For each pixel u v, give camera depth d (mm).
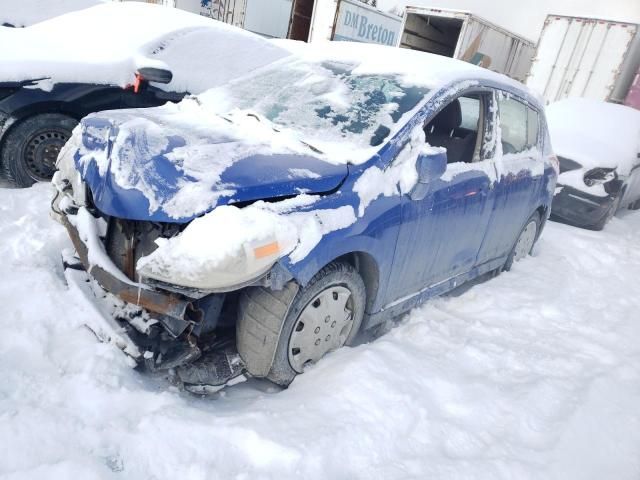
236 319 2324
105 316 2230
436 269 3186
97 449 1763
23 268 2742
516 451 2162
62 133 4266
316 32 12164
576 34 9984
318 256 2164
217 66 5121
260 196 2098
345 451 1961
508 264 4422
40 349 2148
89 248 2178
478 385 2553
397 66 3111
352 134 2689
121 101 4484
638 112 7840
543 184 4258
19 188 4152
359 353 2523
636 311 4121
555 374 2826
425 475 1931
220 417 2012
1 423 1740
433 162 2562
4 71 3916
